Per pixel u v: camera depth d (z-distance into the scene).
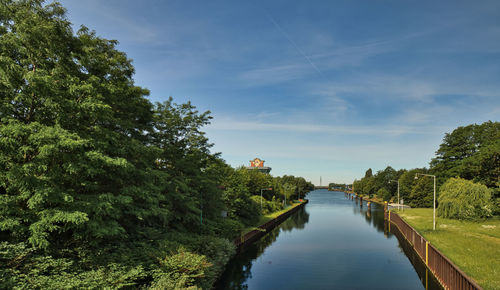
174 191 25.84
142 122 23.86
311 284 27.69
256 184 79.50
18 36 11.63
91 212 13.43
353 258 37.38
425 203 79.44
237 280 28.61
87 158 12.90
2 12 11.62
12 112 11.84
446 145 68.94
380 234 55.41
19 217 11.62
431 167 78.75
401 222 53.19
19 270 11.13
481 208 42.72
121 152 15.25
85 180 13.93
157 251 18.64
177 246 20.61
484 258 23.89
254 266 33.62
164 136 28.23
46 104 11.46
